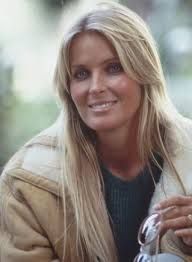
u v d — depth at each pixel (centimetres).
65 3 420
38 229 280
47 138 288
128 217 285
